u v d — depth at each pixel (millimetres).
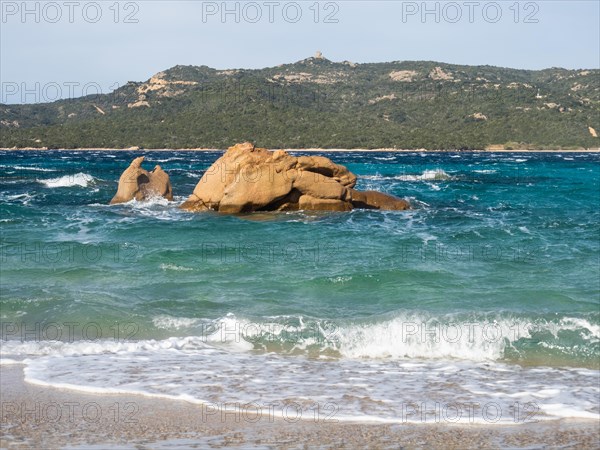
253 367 11422
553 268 19812
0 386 9992
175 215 30234
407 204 34156
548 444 8094
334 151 168625
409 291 17078
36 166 73438
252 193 30656
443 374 11281
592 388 10547
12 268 18906
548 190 47156
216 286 17438
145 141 167500
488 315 14445
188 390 9984
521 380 11000
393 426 8633
